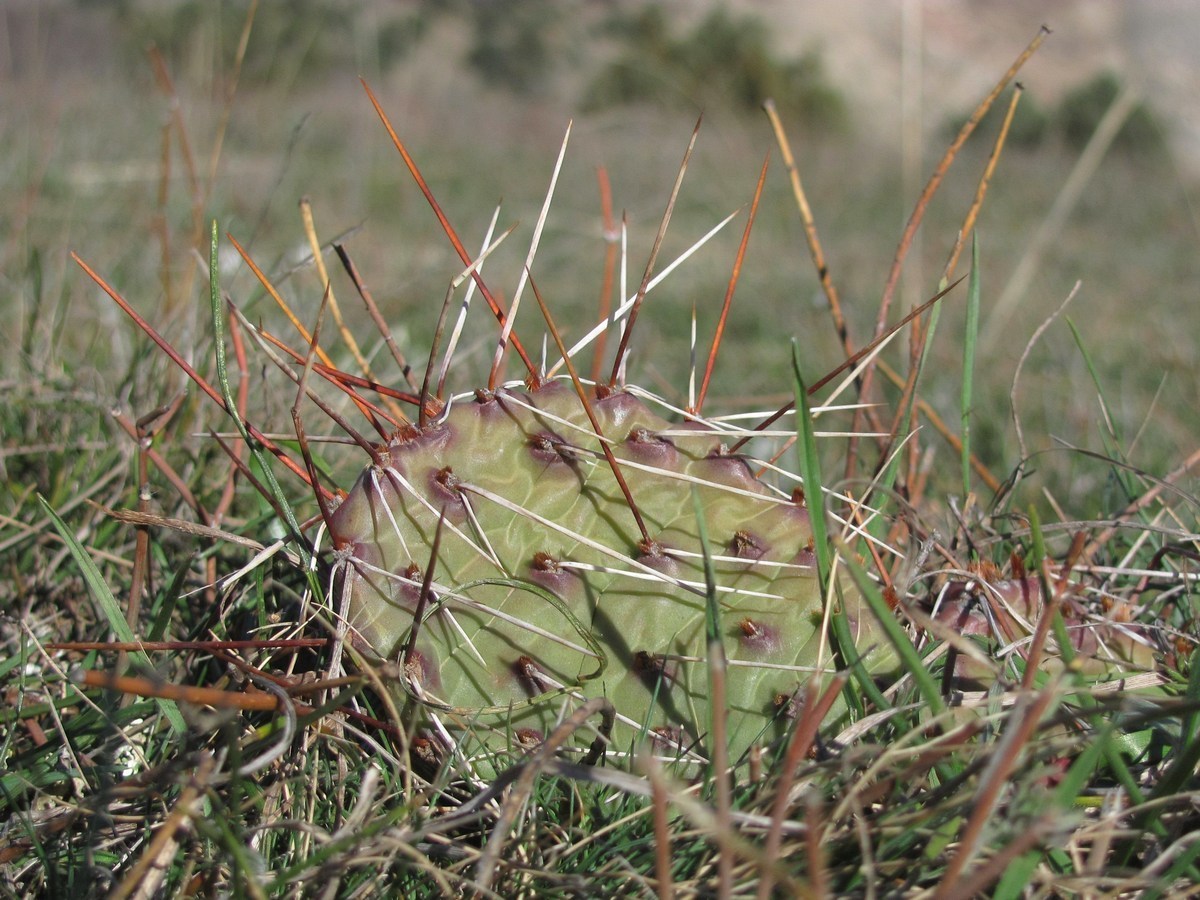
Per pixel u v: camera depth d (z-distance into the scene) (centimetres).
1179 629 38
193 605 39
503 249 115
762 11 350
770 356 84
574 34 304
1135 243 147
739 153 194
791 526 34
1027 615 35
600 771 29
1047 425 62
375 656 33
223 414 47
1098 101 250
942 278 40
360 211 125
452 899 30
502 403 34
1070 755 32
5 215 78
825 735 33
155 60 55
